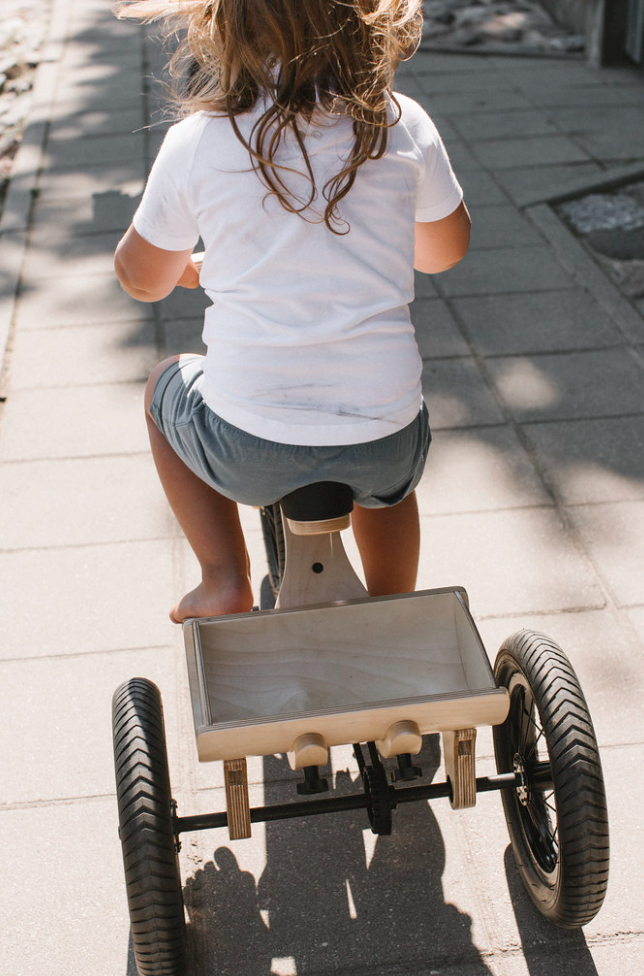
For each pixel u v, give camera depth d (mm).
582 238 4707
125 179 5270
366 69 1453
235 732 1558
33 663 2551
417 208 1668
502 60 7066
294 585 1897
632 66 6840
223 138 1480
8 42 7383
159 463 1907
